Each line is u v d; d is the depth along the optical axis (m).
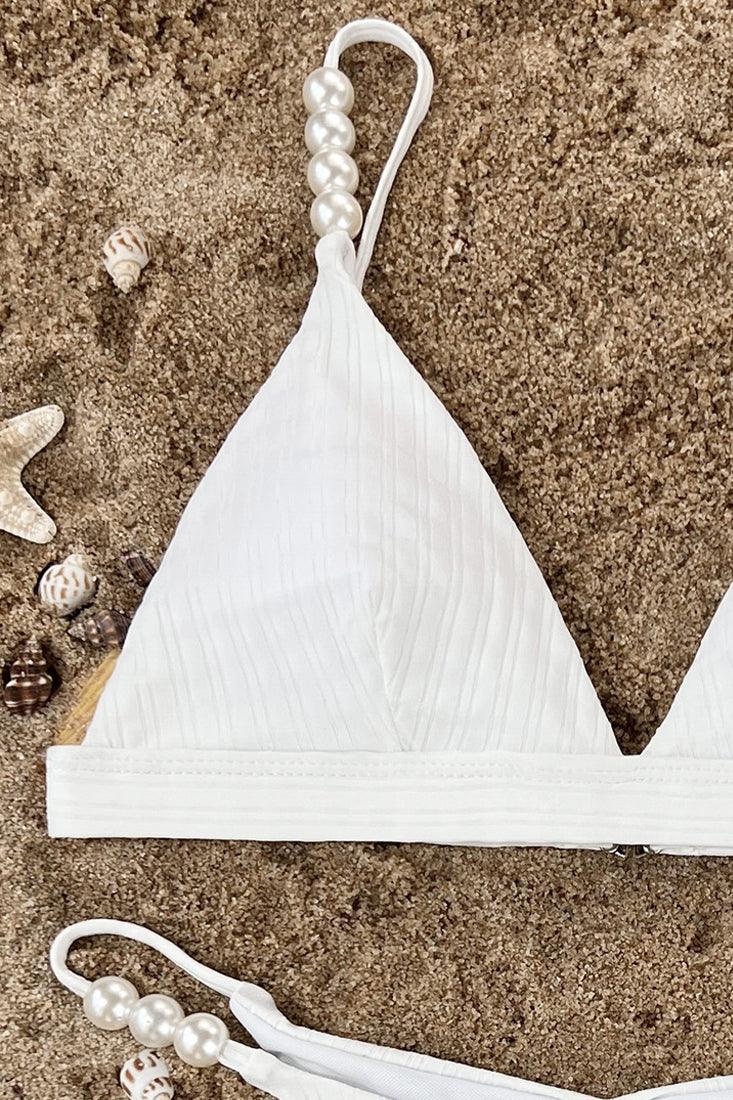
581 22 0.87
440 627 0.74
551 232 0.87
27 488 0.87
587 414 0.86
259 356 0.88
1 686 0.86
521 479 0.85
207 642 0.76
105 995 0.83
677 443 0.85
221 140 0.88
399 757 0.76
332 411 0.76
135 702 0.77
